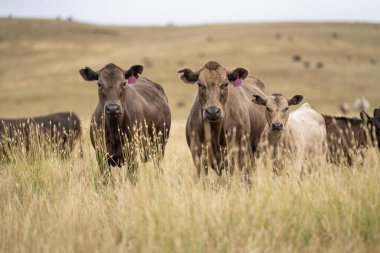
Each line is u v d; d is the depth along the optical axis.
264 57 173.62
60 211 12.32
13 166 16.50
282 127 15.52
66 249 10.36
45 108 129.00
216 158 15.71
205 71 15.22
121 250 9.91
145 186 12.88
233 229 10.70
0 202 13.72
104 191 14.60
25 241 10.51
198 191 12.75
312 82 147.50
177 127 30.03
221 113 14.70
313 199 11.86
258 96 16.45
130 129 16.95
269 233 10.52
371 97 132.00
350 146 19.72
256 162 15.22
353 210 11.24
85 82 158.38
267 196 11.77
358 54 181.75
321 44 191.50
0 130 21.64
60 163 16.31
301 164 16.56
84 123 26.27
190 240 10.19
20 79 165.75
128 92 17.41
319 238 10.64
